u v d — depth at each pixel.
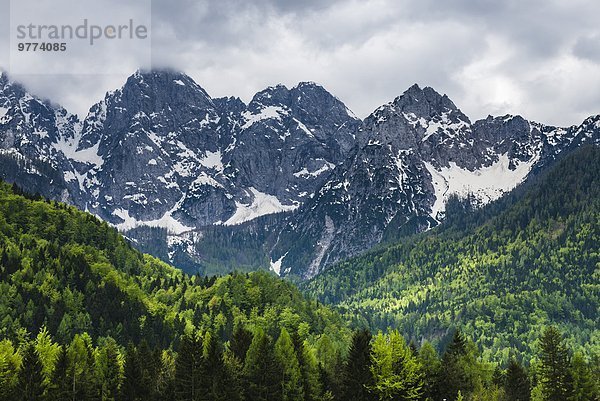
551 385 174.50
